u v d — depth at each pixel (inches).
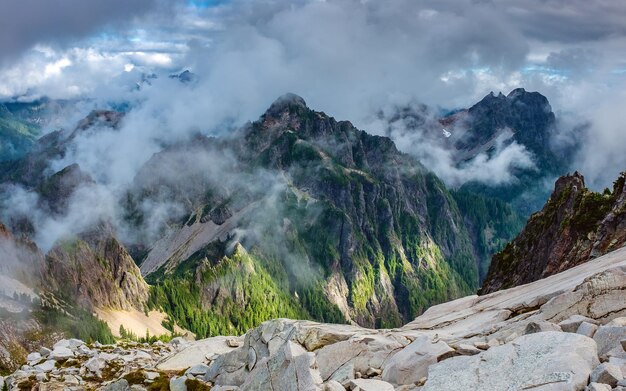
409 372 1098.7
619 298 1127.0
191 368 1598.2
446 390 927.7
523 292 1563.7
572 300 1161.4
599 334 979.9
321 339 1332.4
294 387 1090.1
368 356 1226.6
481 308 1536.7
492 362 944.3
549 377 853.2
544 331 986.7
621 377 807.7
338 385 1048.8
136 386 1550.2
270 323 1466.5
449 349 1096.2
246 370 1417.3
